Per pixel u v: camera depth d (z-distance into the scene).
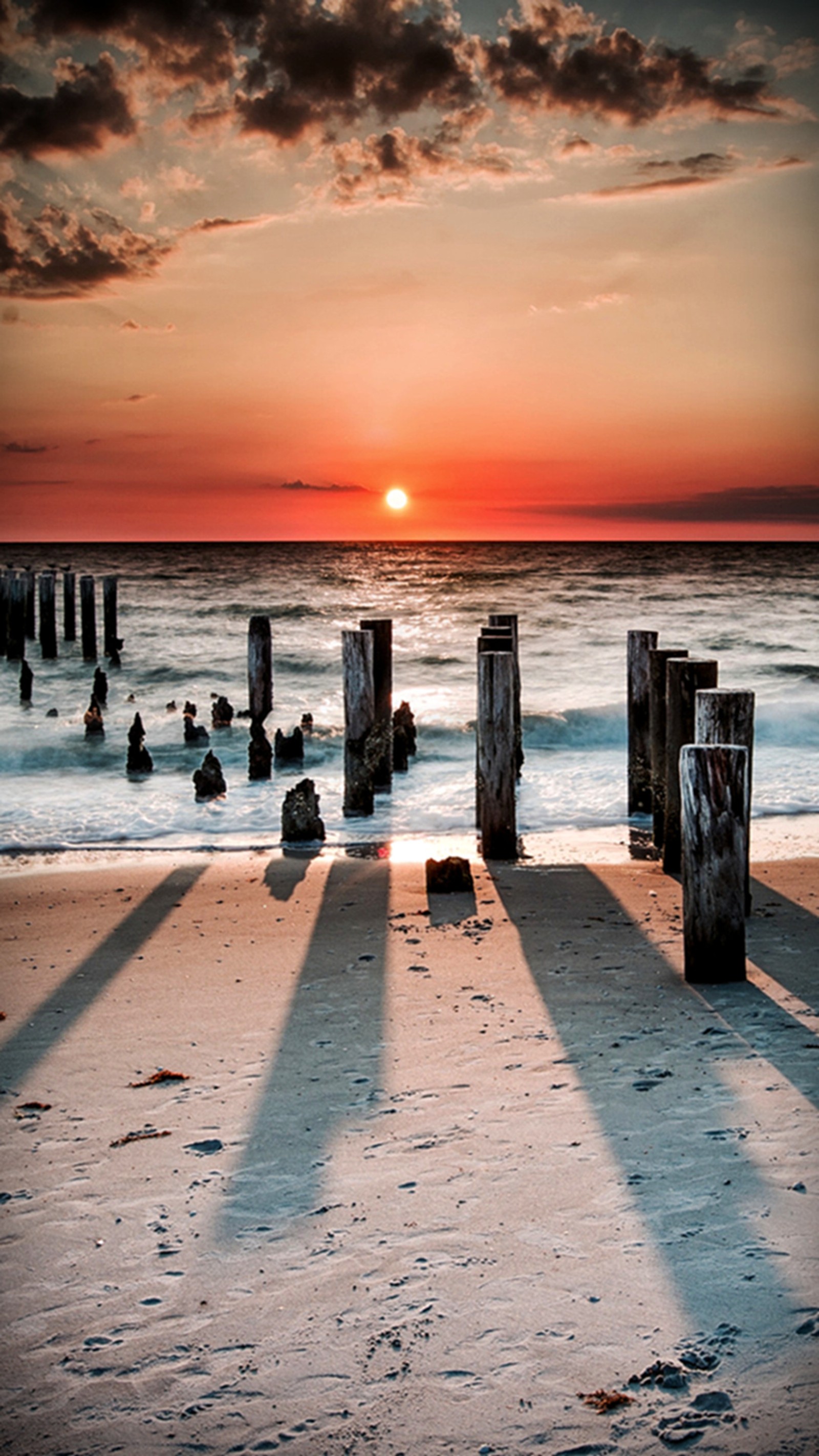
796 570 68.94
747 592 51.25
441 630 37.50
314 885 9.12
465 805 12.84
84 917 8.23
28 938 7.66
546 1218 3.52
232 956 7.09
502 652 9.90
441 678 26.22
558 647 31.02
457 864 8.74
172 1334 3.03
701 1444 2.45
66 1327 3.09
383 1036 5.46
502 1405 2.64
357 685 12.17
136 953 7.23
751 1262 3.17
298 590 56.66
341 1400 2.71
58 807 12.95
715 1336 2.84
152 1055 5.32
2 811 12.73
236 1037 5.54
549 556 96.81
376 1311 3.07
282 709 21.44
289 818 11.06
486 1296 3.11
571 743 17.28
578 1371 2.75
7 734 18.25
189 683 25.95
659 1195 3.62
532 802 12.90
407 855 10.38
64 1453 2.57
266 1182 3.92
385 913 8.13
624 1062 4.90
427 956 6.95
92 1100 4.77
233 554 113.88
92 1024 5.81
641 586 55.62
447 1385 2.73
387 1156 4.06
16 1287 3.30
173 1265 3.38
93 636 30.33
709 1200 3.55
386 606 46.22
